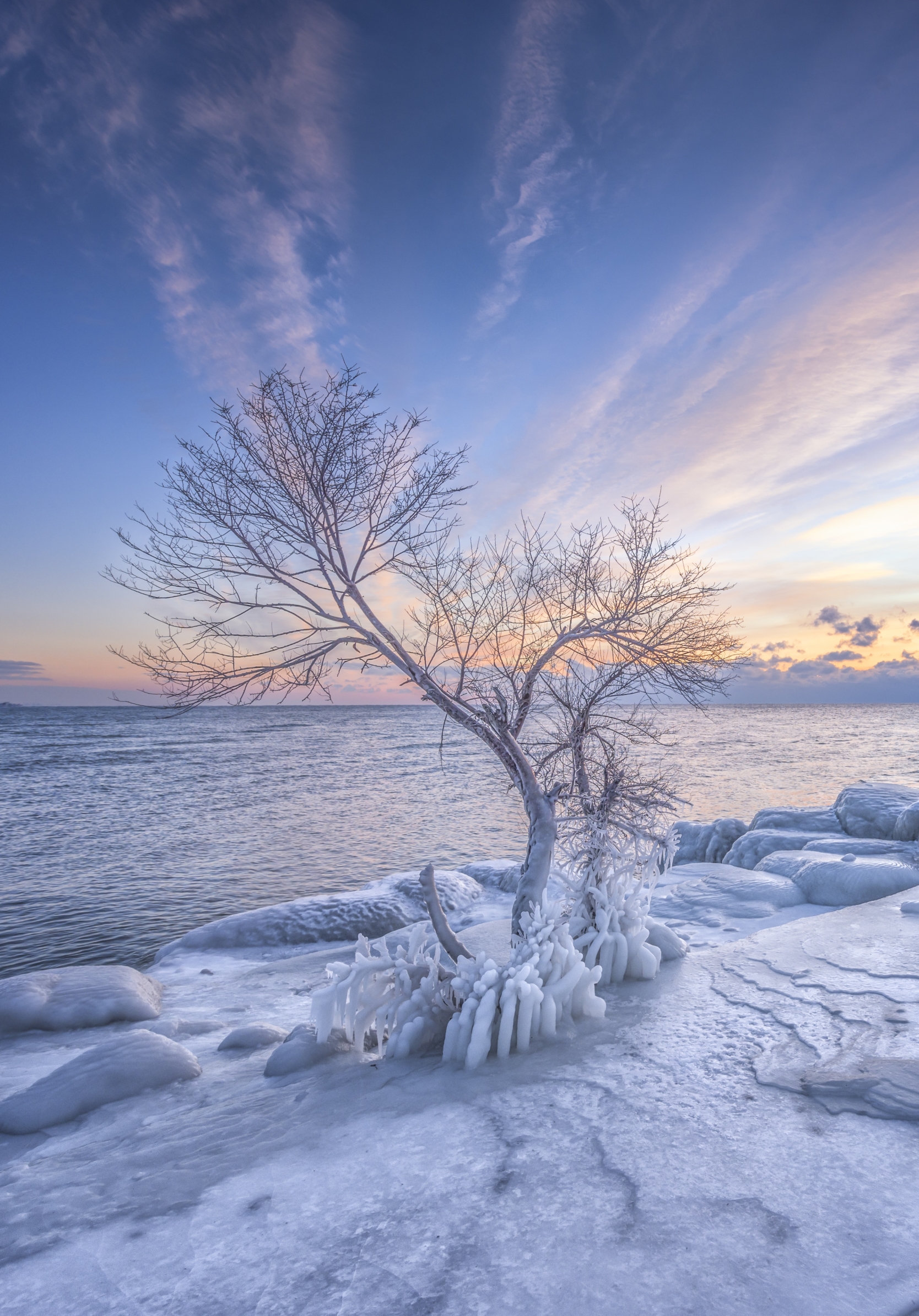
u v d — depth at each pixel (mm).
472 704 6320
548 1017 4773
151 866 18750
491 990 4617
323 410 5777
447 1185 2996
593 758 6730
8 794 33719
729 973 5926
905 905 7223
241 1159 3420
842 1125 3248
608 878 6645
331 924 11141
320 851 20562
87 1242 2736
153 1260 2586
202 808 29141
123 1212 2957
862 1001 4875
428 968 5316
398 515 6043
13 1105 4633
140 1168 3479
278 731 101500
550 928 5344
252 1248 2635
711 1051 4312
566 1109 3662
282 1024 6969
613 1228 2592
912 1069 3719
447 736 83562
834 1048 4152
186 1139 3848
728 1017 4898
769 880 9531
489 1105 3797
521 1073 4223
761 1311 2109
